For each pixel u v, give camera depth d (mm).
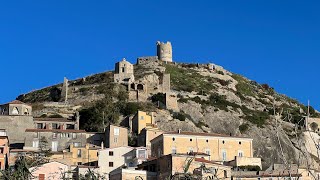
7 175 58312
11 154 154875
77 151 163250
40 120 190875
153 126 194125
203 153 156375
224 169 138000
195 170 96312
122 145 177875
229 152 166250
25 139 173125
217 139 166250
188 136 163750
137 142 185000
